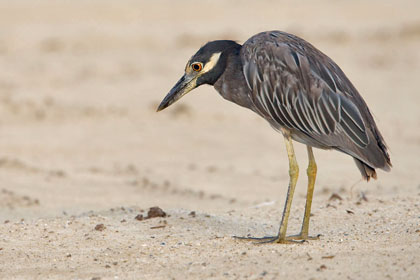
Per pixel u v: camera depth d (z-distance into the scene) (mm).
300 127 9656
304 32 37219
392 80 29297
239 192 15922
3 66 30297
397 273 7906
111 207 13938
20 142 20734
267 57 9695
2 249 9820
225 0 44250
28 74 29109
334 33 37031
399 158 19234
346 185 16297
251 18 39938
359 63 31984
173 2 43250
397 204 11961
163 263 8930
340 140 9430
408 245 9031
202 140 21594
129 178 17359
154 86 27797
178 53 33062
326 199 13289
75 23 38281
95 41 35094
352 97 9531
